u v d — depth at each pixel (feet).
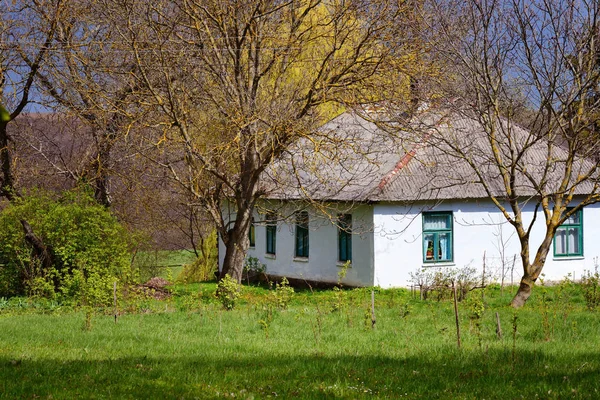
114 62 77.97
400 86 73.61
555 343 42.14
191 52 72.38
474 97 69.41
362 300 73.46
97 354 39.24
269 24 76.02
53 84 84.99
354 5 71.26
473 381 30.45
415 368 34.01
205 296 81.71
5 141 87.40
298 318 55.88
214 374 32.07
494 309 62.54
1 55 79.97
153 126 68.80
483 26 65.98
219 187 82.79
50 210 80.94
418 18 69.97
